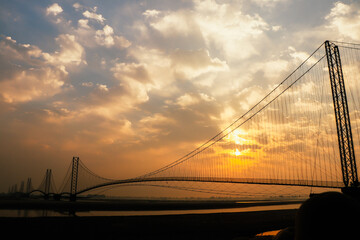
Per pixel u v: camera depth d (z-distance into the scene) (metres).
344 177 25.27
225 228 18.58
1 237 14.49
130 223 17.28
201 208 41.22
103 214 34.66
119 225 16.75
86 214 35.16
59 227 15.84
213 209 41.12
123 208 38.72
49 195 79.19
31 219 15.69
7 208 38.72
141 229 17.06
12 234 14.73
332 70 28.83
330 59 29.30
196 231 18.06
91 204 40.81
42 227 15.37
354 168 25.25
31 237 14.77
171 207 40.69
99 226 16.31
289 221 21.25
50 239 14.97
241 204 46.59
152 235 16.77
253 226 19.36
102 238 15.73
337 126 27.05
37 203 41.12
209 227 18.56
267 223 20.23
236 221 19.70
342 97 27.78
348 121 27.00
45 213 36.59
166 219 18.23
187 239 17.16
